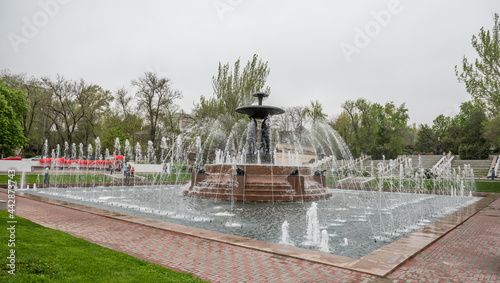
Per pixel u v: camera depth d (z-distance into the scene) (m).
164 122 52.28
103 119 53.09
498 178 34.00
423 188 27.11
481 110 55.78
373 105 64.00
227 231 8.47
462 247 6.94
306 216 10.97
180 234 7.59
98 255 5.40
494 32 26.14
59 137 53.53
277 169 15.64
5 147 35.28
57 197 16.14
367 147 61.62
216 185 15.83
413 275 5.04
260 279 4.74
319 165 50.59
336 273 5.03
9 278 3.94
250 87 37.38
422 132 74.88
